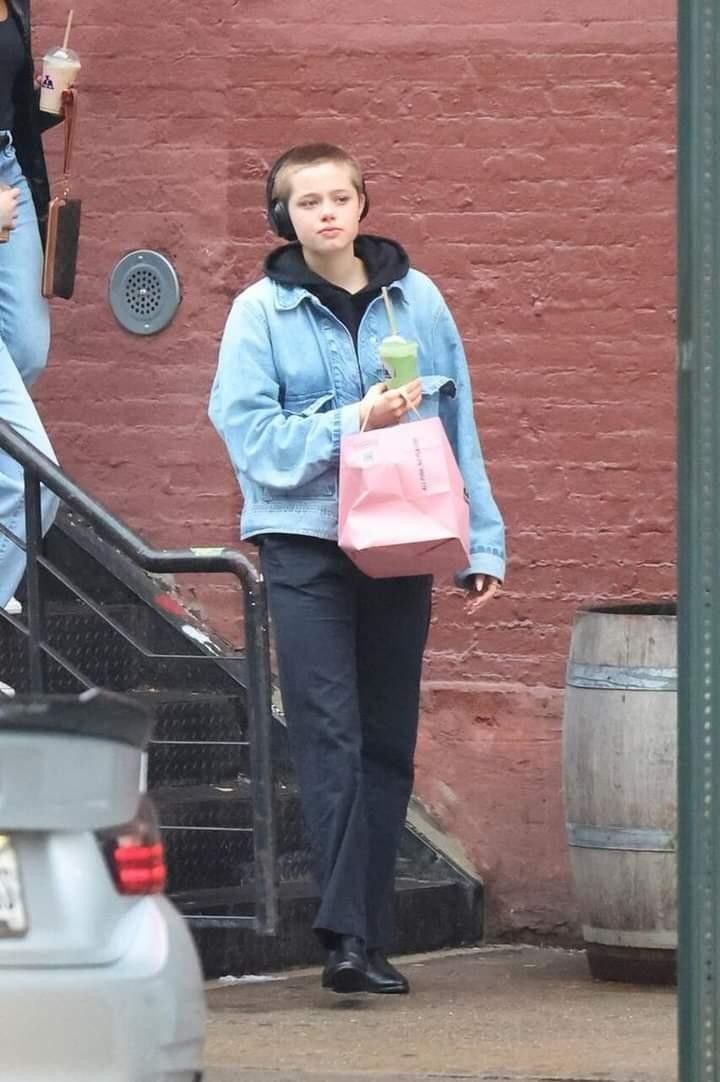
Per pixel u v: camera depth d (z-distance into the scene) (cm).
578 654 1988
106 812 1117
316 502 1777
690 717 1384
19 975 1077
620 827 1956
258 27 2320
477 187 2266
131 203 2352
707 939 1383
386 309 1802
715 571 1382
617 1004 1883
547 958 2150
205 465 2339
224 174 2333
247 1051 1653
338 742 1767
